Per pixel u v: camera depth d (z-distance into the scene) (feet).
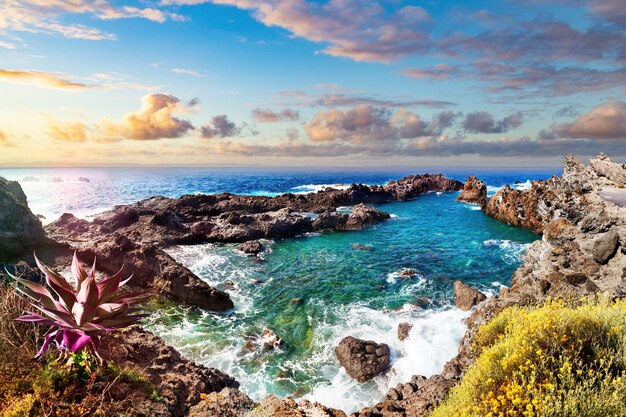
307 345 55.31
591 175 107.45
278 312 66.95
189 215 151.23
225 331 58.90
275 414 22.26
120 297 21.01
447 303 71.26
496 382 17.66
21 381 18.20
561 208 92.63
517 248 116.06
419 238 131.64
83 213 166.91
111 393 20.20
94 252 76.38
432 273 90.17
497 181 482.69
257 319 63.82
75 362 19.66
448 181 312.09
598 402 14.20
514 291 53.62
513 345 18.53
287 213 154.51
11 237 67.05
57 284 19.62
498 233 140.26
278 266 95.66
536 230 140.26
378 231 144.97
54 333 18.54
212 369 32.40
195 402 24.29
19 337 20.59
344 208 208.64
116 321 20.04
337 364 50.55
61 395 18.48
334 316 65.26
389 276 87.86
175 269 71.15
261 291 77.25
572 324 18.62
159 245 111.14
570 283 50.93
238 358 51.19
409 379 46.98
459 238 131.64
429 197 268.62
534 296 49.47
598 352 17.10
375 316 65.16
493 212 175.32
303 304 70.59
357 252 111.24
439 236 135.03
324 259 103.04
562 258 56.54
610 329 17.93
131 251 75.82
